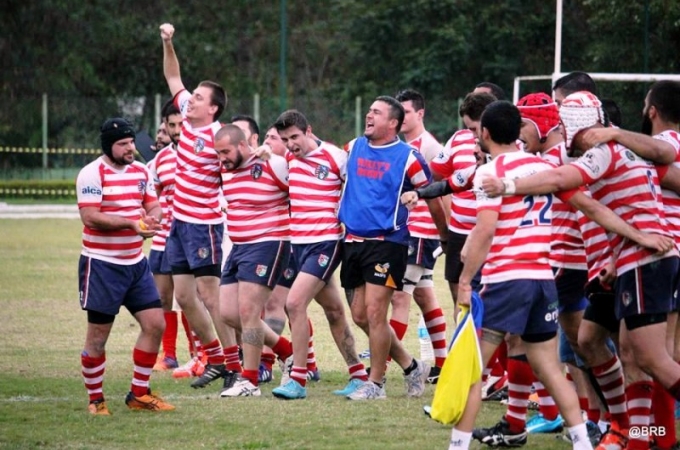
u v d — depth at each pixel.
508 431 20.17
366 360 30.84
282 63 100.69
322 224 24.97
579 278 21.00
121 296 22.86
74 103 105.31
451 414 18.06
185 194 26.94
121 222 22.36
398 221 24.22
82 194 22.56
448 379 18.12
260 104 105.00
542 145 20.75
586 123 18.45
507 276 18.45
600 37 91.50
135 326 36.72
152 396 23.61
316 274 24.91
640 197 18.55
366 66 117.25
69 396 25.08
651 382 19.09
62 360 29.86
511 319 18.44
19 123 104.25
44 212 84.31
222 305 26.06
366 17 116.00
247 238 25.45
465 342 18.14
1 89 115.00
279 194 25.50
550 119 20.66
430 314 27.88
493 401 25.27
